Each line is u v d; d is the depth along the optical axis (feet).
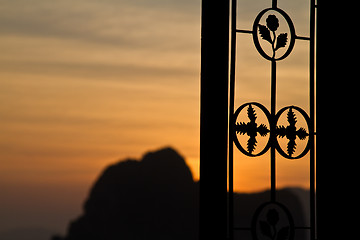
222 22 7.39
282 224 7.62
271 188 7.61
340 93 8.00
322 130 7.95
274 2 7.80
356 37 8.05
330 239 7.84
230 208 7.29
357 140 7.98
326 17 8.05
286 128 7.75
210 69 7.34
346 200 7.90
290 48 7.84
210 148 7.29
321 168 7.93
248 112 7.50
